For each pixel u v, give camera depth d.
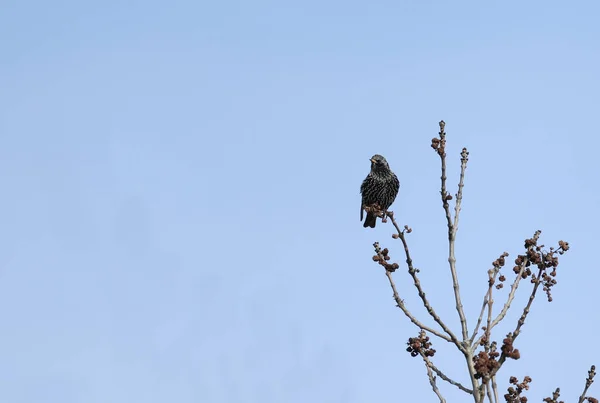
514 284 12.66
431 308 12.40
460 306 12.25
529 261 12.93
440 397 12.16
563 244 12.95
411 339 12.74
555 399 11.96
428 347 12.70
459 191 12.91
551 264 12.89
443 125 13.12
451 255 12.54
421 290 12.53
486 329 12.16
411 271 12.69
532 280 12.84
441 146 13.04
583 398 12.20
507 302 12.49
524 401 11.84
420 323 12.40
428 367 12.53
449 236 12.67
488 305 12.40
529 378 11.92
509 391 11.87
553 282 12.82
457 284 12.37
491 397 11.41
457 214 12.78
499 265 12.80
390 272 12.84
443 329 12.23
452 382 12.34
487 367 11.32
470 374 11.63
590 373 12.30
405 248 12.77
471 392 12.02
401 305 12.62
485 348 12.05
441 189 12.88
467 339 12.03
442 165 12.97
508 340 11.41
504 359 11.36
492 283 12.57
